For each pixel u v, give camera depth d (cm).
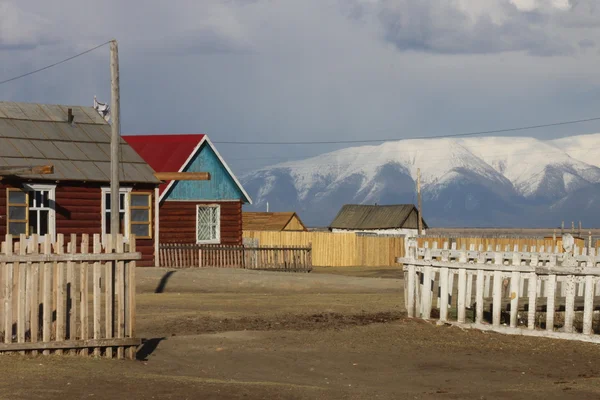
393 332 2450
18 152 4503
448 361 2066
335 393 1655
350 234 8325
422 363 2042
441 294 2586
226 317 2759
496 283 2467
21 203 4344
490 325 2464
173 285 3975
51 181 4428
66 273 1873
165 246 5241
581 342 2308
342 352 2158
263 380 1811
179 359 2019
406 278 2770
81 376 1666
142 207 4809
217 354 2098
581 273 2338
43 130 4753
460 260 2541
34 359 1797
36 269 1828
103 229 4616
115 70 3812
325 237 8406
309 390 1669
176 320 2684
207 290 3956
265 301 3347
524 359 2095
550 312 2375
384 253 8344
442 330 2484
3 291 1814
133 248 1944
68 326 1897
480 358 2106
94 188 4603
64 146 4706
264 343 2252
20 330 1817
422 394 1670
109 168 4703
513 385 1783
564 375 1905
